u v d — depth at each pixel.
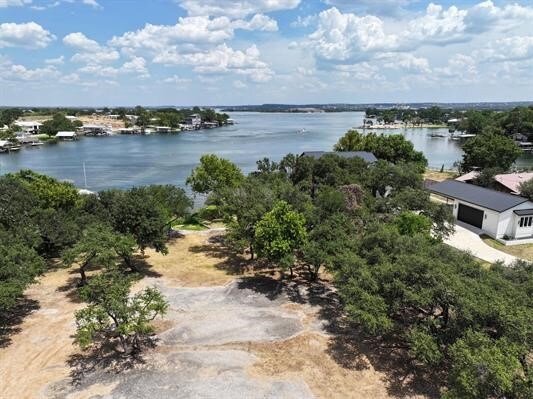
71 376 19.33
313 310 26.12
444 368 20.02
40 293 28.41
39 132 177.75
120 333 20.67
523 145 123.88
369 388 18.72
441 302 19.22
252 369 19.95
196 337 22.84
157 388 18.44
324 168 53.62
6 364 20.23
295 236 28.31
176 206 42.84
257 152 123.31
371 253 24.38
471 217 44.84
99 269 32.97
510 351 15.50
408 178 49.38
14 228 32.12
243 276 31.81
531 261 34.66
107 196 40.72
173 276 31.73
